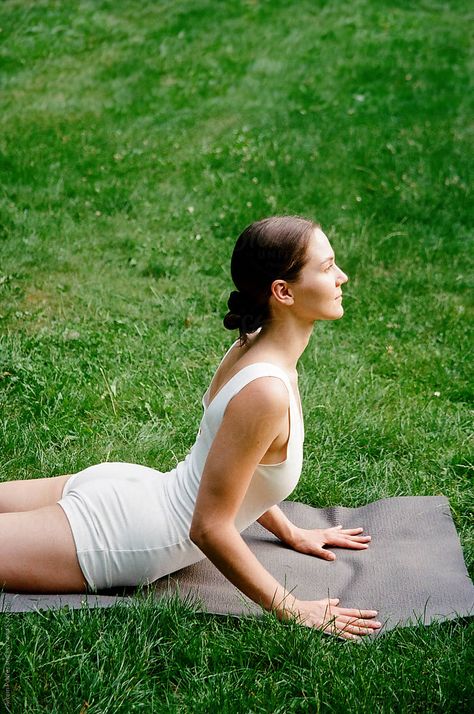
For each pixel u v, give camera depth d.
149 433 4.15
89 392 4.47
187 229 6.88
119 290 5.86
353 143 8.35
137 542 2.79
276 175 7.74
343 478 3.91
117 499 2.82
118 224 6.94
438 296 5.94
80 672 2.53
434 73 10.12
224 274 6.19
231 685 2.54
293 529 3.28
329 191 7.48
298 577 3.08
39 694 2.47
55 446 4.04
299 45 11.07
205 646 2.69
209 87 10.01
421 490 3.76
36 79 10.40
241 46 11.13
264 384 2.56
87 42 11.45
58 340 5.05
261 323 2.72
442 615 2.83
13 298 5.62
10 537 2.73
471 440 4.18
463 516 3.58
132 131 8.90
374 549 3.28
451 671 2.58
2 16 12.12
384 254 6.47
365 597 2.97
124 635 2.64
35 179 7.59
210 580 3.03
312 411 4.33
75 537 2.76
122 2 12.71
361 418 4.27
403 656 2.65
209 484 2.60
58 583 2.78
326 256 2.66
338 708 2.46
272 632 2.70
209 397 2.94
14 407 4.34
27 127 8.87
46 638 2.62
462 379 4.86
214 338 5.19
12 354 4.75
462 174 7.75
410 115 9.05
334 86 9.88
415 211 7.12
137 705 2.44
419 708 2.51
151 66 10.66
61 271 6.12
